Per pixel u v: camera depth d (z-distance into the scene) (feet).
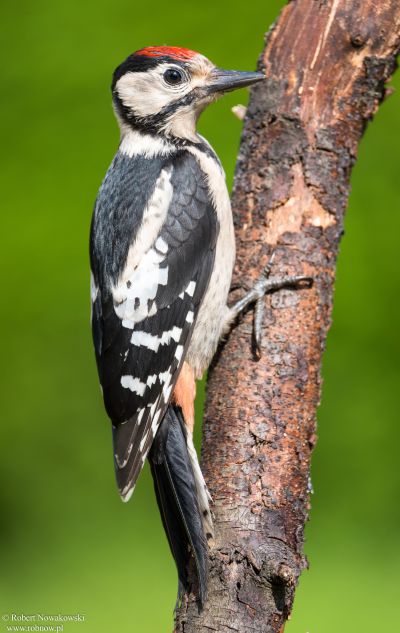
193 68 30.12
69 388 47.52
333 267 27.02
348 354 43.45
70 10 45.21
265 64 28.09
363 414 43.75
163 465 25.95
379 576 42.09
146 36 44.68
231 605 22.41
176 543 24.31
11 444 48.01
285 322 26.04
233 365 25.81
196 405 43.29
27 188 44.42
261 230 27.09
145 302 27.73
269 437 24.59
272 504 23.73
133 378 27.35
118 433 26.86
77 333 45.83
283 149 27.27
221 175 29.48
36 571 46.32
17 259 44.70
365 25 27.45
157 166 29.22
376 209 43.39
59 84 45.14
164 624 41.73
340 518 43.80
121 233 28.43
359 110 27.61
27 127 44.96
